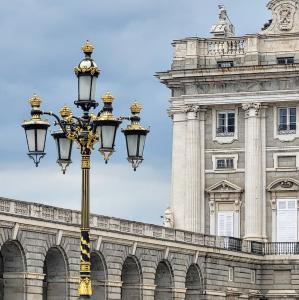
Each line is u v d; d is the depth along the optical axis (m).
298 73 149.62
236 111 153.75
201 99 153.88
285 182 149.88
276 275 146.62
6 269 102.25
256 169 151.12
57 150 51.97
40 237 103.94
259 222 150.00
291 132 151.38
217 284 136.12
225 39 154.25
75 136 50.91
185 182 153.88
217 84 153.50
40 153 50.34
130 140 51.91
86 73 51.09
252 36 152.88
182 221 153.25
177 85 155.50
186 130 154.75
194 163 153.50
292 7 153.00
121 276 119.75
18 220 99.94
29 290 102.25
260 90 151.62
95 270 115.19
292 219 149.38
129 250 119.00
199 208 153.00
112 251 115.88
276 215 150.00
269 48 153.00
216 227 152.00
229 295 138.50
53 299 108.75
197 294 132.88
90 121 51.22
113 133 50.50
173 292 127.25
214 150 153.75
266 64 151.12
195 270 132.62
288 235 149.38
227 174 152.62
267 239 149.62
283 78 150.62
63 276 108.56
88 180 50.94
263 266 147.25
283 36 152.38
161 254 125.12
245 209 150.88
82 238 51.03
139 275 121.38
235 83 153.00
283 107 152.38
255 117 152.00
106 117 50.47
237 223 151.12
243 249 145.00
